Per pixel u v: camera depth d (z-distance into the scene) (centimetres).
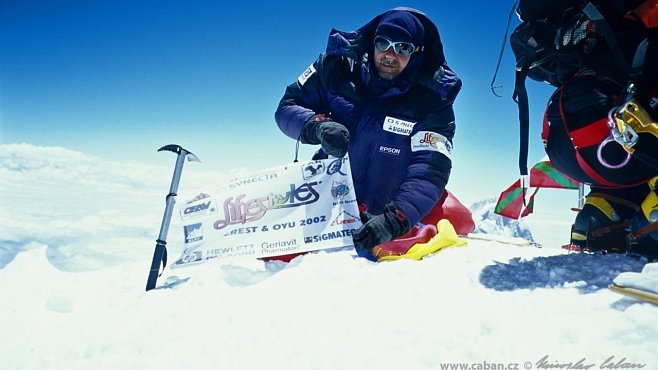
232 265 293
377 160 342
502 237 397
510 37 253
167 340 186
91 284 273
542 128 269
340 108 346
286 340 174
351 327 179
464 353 154
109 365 171
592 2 219
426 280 231
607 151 228
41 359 183
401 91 332
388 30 315
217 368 159
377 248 308
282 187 298
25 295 255
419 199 304
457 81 331
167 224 269
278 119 352
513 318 176
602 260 238
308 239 297
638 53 203
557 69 242
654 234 230
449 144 326
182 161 277
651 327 154
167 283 271
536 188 397
